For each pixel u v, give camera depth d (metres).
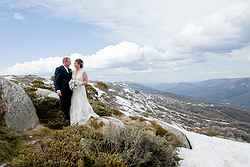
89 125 13.77
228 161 16.03
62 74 15.13
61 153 9.16
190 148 17.12
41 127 14.12
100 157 9.53
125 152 11.12
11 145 11.17
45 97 16.72
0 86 13.64
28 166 8.82
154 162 11.70
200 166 14.62
